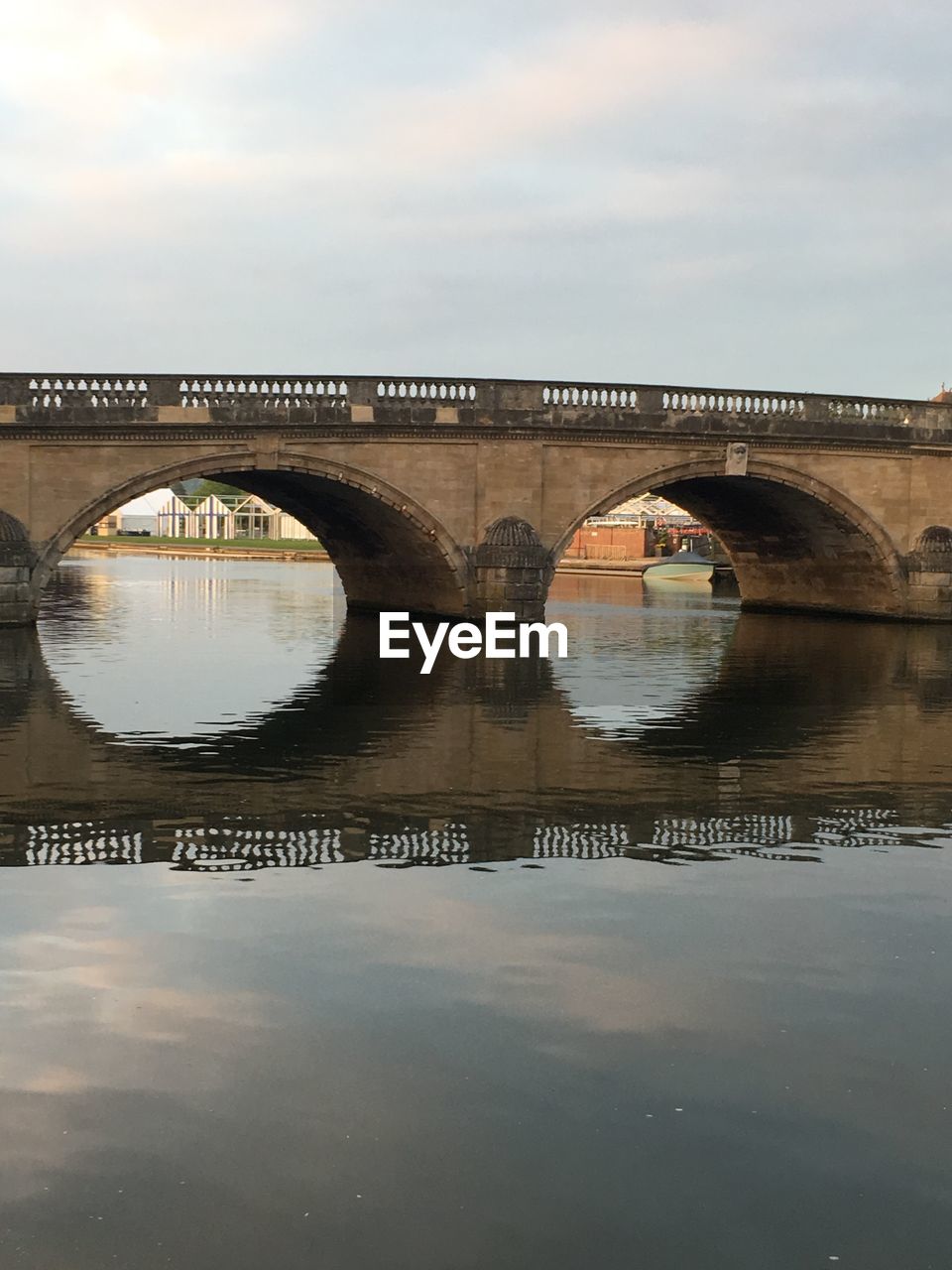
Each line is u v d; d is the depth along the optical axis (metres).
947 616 46.19
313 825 15.14
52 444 36.78
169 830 14.77
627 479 41.84
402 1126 8.15
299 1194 7.41
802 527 48.75
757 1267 6.82
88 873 13.09
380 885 12.81
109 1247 6.90
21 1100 8.41
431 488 40.03
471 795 16.83
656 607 59.53
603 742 20.98
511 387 40.16
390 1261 6.84
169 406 37.22
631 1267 6.82
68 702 24.80
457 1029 9.51
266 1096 8.49
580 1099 8.51
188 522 155.75
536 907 12.20
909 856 14.12
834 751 20.33
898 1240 7.05
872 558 46.91
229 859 13.63
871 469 45.41
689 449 42.53
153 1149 7.85
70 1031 9.41
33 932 11.36
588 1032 9.50
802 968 10.74
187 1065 8.91
